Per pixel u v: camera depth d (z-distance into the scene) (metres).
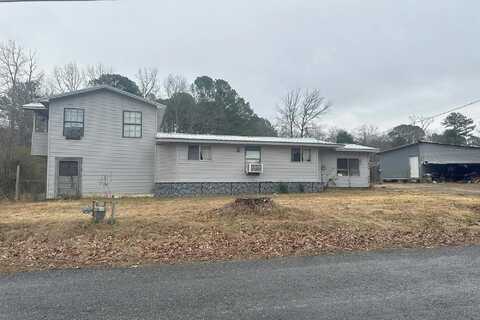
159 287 4.95
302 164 20.47
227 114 43.59
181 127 41.41
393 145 53.19
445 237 8.62
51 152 17.17
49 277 5.49
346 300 4.38
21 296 4.60
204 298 4.48
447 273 5.58
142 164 18.64
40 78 31.30
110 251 7.13
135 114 18.70
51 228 8.30
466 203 12.73
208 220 9.30
